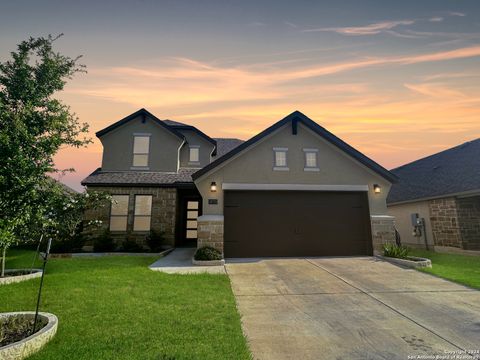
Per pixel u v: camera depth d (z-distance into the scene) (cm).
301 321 493
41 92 774
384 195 1257
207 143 1845
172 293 633
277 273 864
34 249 1371
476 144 1709
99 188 1498
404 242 1725
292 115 1249
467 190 1255
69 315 490
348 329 459
